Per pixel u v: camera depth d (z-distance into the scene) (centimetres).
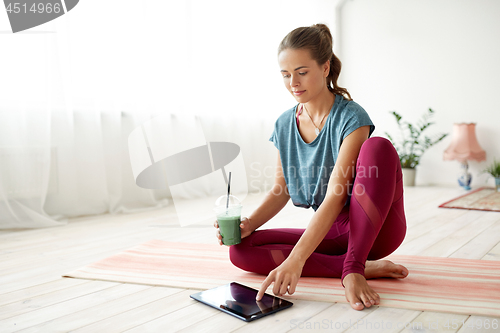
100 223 268
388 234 123
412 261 158
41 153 268
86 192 298
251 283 133
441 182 486
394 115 498
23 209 256
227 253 176
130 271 152
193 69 374
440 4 475
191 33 371
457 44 468
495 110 452
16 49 261
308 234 115
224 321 104
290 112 144
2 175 254
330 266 131
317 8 509
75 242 213
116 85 312
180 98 360
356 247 115
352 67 536
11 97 258
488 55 453
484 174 460
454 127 448
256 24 436
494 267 148
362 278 114
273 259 133
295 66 122
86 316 112
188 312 111
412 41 494
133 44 326
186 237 217
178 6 359
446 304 110
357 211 114
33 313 115
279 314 107
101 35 305
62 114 282
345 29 538
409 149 502
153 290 131
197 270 150
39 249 199
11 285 142
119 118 314
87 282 142
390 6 504
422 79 491
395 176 115
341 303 113
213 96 393
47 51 272
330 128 129
